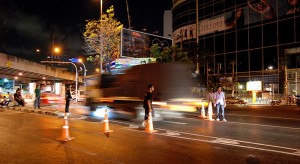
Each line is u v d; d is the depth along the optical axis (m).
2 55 44.88
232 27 55.84
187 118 19.81
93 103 22.50
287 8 48.41
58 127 14.91
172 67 18.34
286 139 11.42
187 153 8.97
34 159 8.30
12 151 9.30
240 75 54.53
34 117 19.98
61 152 9.16
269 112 27.86
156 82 18.11
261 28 51.75
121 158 8.38
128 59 43.91
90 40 53.12
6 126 15.27
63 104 38.31
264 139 11.41
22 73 57.50
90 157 8.50
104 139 11.43
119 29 53.44
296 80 47.75
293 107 39.59
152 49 39.09
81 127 14.89
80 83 82.06
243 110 31.52
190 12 63.62
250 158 8.33
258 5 52.22
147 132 13.22
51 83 79.19
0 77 67.38
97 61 54.88
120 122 17.25
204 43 60.53
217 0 58.56
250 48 53.19
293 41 47.56
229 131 13.60
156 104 17.83
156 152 9.12
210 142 10.75
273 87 50.03
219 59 57.75
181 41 65.25
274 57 50.03
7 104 32.00
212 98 19.23
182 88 18.28
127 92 19.05
